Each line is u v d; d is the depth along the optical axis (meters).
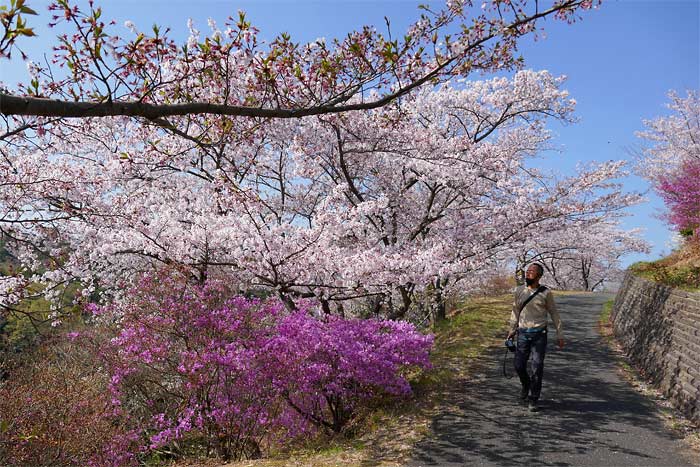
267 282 8.25
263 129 8.75
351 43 4.96
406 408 6.69
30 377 9.10
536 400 6.07
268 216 9.15
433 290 12.87
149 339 7.87
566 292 25.64
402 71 5.19
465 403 6.57
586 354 9.34
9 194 6.99
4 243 7.13
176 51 4.54
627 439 5.02
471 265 9.54
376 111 9.11
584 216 11.47
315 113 4.15
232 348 7.13
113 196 9.01
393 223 11.32
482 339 11.06
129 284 8.97
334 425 7.13
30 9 2.39
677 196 14.51
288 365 6.74
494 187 11.26
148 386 8.87
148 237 7.78
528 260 16.17
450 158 9.81
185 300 7.79
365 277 7.98
